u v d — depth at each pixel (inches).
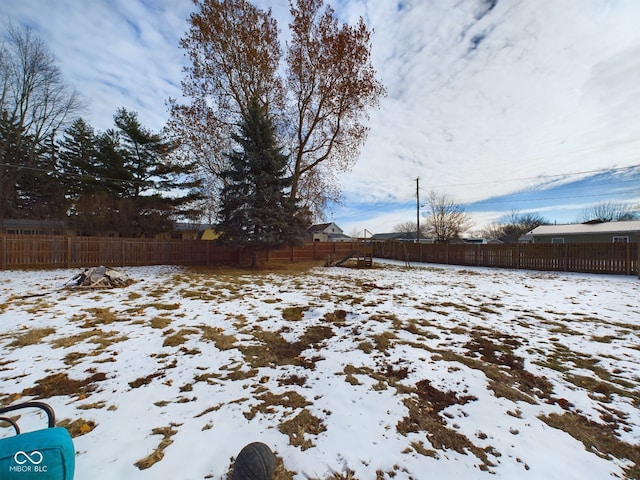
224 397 99.4
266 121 483.8
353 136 630.5
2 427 81.2
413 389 105.0
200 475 64.8
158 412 90.0
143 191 719.1
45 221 786.2
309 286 327.3
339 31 536.1
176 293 273.6
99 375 114.0
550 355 135.0
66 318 185.3
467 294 279.0
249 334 163.3
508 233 1697.8
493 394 101.7
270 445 75.2
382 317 193.8
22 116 691.4
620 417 89.4
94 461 68.3
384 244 856.9
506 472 66.7
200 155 594.9
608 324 181.5
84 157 784.3
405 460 70.4
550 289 308.8
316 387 106.6
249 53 536.4
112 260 495.5
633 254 414.0
